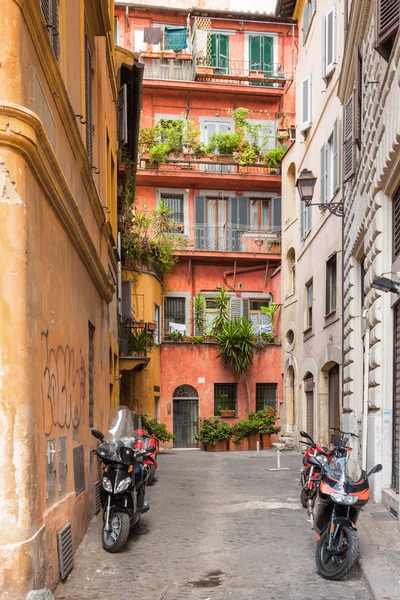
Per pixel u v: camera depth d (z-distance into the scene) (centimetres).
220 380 2923
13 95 522
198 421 2889
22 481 506
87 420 922
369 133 1180
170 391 2880
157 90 3312
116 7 3322
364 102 1291
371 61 1184
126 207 2180
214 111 3384
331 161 1881
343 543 680
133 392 2614
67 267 758
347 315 1511
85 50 1010
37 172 571
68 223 734
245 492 1323
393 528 871
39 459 559
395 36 911
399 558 709
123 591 630
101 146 1298
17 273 520
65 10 778
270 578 677
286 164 2684
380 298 1077
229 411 2886
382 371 1075
